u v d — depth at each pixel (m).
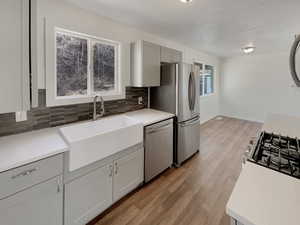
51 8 2.00
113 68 2.84
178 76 2.96
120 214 1.93
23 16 1.30
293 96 5.49
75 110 2.30
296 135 1.61
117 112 2.89
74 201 1.60
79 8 2.24
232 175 2.75
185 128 3.12
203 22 2.74
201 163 3.16
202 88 5.86
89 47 2.47
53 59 2.05
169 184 2.51
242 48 4.89
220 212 1.97
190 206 2.06
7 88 1.27
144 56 2.82
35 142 1.58
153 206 2.06
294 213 0.63
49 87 2.03
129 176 2.17
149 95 3.45
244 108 6.56
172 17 2.53
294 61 0.99
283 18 2.55
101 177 1.82
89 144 1.64
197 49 5.09
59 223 1.51
